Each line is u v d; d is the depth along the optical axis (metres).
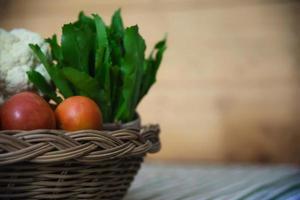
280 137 1.54
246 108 1.57
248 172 1.27
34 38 0.78
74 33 0.75
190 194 0.96
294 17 1.52
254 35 1.57
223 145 1.59
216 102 1.61
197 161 1.62
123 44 0.80
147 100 1.67
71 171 0.67
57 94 0.77
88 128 0.70
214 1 1.61
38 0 1.78
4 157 0.62
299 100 1.52
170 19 1.65
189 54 1.63
